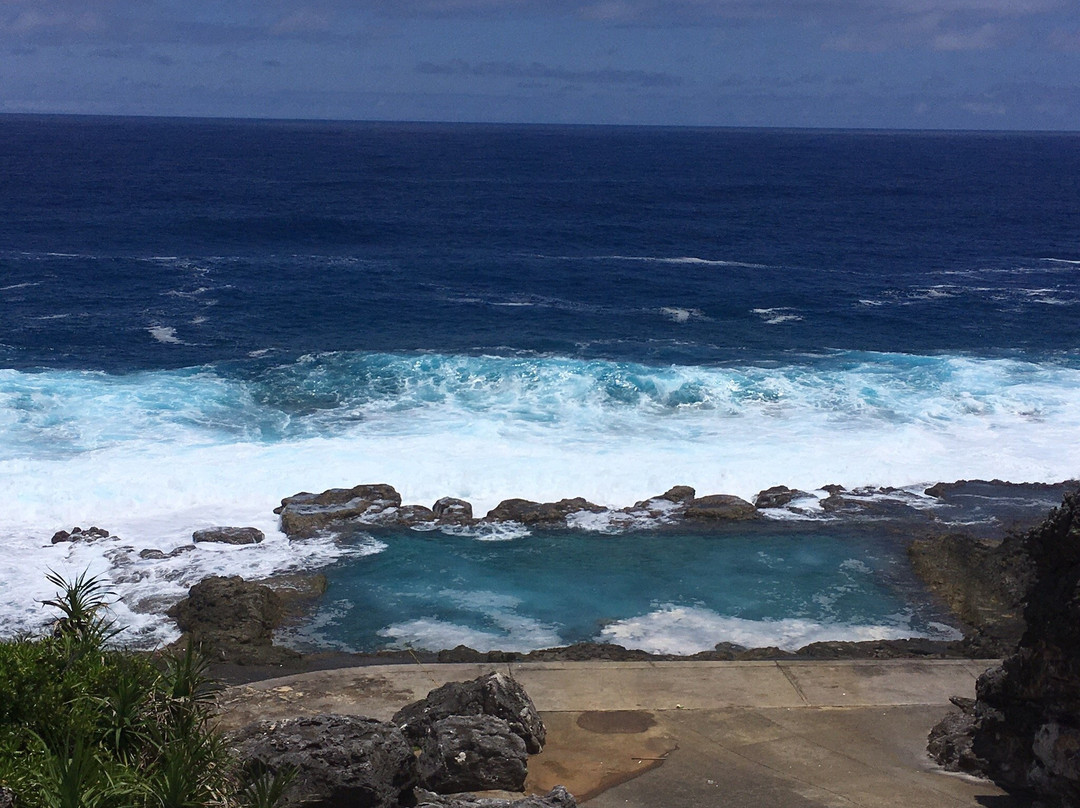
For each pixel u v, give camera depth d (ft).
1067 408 80.59
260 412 76.89
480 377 84.33
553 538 58.39
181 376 85.71
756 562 55.98
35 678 24.38
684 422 75.97
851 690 38.32
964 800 30.01
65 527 58.18
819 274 152.87
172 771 21.66
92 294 122.31
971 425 76.95
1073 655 27.14
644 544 57.88
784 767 32.32
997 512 62.49
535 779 31.37
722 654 45.73
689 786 31.04
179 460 65.62
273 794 22.98
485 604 51.19
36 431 70.28
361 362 88.74
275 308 117.29
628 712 36.19
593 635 48.26
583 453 69.10
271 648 46.26
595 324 114.21
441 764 29.86
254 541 56.95
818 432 74.28
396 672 38.81
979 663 40.86
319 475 64.28
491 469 65.87
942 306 126.62
